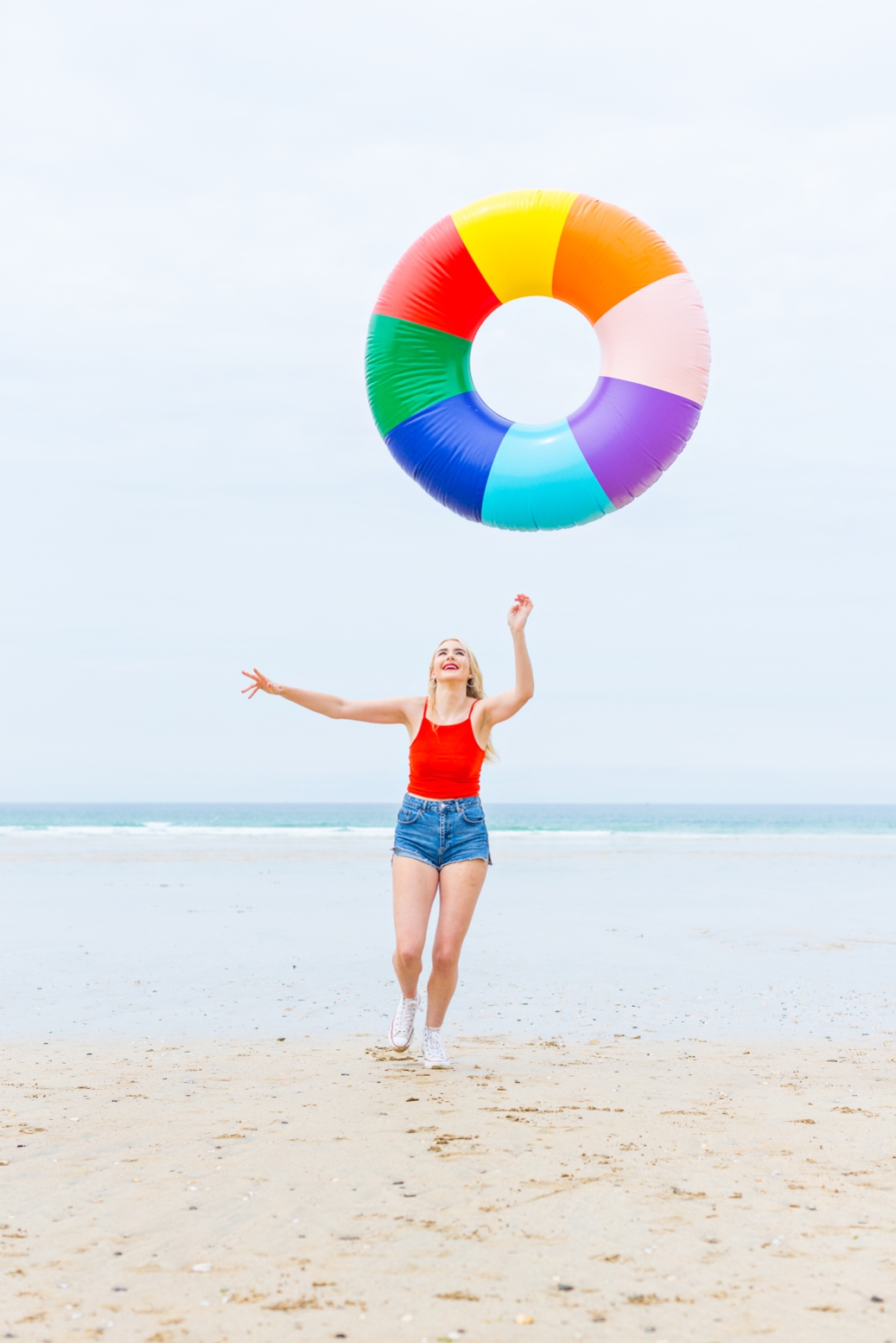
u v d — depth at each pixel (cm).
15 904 1085
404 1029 455
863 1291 215
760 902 1137
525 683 449
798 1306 208
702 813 9025
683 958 746
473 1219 255
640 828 4775
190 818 6581
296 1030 506
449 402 488
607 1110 359
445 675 450
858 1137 327
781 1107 364
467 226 481
